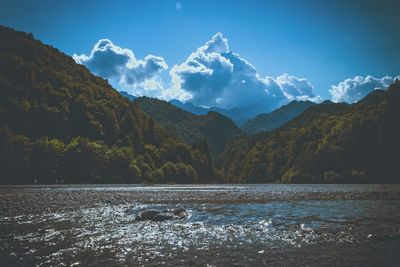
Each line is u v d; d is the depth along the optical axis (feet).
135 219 83.87
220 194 186.39
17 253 49.55
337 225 74.79
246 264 45.44
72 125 504.02
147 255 49.80
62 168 382.63
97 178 409.90
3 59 506.07
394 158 463.01
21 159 348.79
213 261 46.73
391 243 57.41
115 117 568.82
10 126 414.62
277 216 89.71
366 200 145.07
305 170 568.00
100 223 77.77
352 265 44.96
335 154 524.52
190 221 81.46
